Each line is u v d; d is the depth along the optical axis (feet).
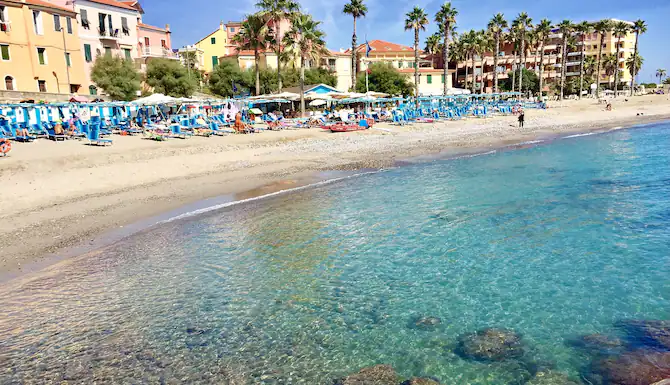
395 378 17.85
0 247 33.30
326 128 111.34
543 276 27.53
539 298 24.62
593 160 69.82
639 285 25.75
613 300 24.03
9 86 118.42
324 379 17.97
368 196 49.52
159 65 147.33
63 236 35.96
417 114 135.13
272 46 139.44
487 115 156.56
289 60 125.39
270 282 27.55
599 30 276.21
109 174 57.21
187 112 121.70
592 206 42.96
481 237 34.99
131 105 89.30
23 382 17.94
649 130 113.19
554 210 41.96
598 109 182.19
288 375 18.31
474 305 24.09
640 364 17.95
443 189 52.16
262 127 111.45
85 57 142.51
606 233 35.09
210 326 22.38
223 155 74.18
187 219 41.22
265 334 21.59
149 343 20.81
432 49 226.17
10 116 81.82
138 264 30.50
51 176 54.08
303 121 115.44
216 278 28.22
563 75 254.06
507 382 17.44
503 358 19.08
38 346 20.54
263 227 38.60
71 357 19.67
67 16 134.21
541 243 33.35
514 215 40.73
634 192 47.93
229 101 111.75
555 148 85.15
